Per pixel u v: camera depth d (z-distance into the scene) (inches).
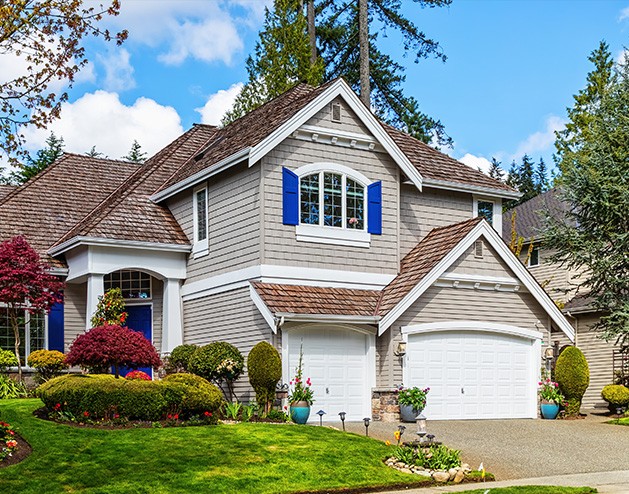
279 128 855.1
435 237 958.4
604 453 703.7
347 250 902.4
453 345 904.3
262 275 840.3
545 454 693.9
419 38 1475.1
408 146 1072.2
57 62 597.6
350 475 556.1
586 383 960.9
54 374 939.3
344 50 1592.0
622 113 1126.4
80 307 1017.5
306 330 832.3
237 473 534.0
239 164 892.6
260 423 703.1
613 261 1077.1
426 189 1008.9
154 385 671.8
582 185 1099.9
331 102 904.9
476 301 918.4
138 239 948.0
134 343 730.8
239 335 869.8
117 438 597.0
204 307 940.6
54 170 1169.4
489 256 927.0
